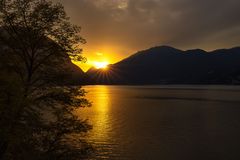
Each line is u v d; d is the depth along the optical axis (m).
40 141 19.06
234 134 68.44
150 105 149.62
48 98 19.55
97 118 96.94
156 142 59.44
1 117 15.44
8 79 16.12
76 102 20.92
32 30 19.42
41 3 19.83
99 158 47.06
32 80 19.88
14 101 15.77
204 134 68.56
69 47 20.72
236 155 49.91
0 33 19.16
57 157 19.12
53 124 19.83
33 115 17.70
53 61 20.56
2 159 15.88
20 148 16.16
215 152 51.94
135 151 51.94
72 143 26.98
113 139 61.50
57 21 20.34
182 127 78.69
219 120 92.44
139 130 73.31
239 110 121.25
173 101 176.88
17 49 19.81
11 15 19.11
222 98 198.88
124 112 115.94
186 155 49.94
